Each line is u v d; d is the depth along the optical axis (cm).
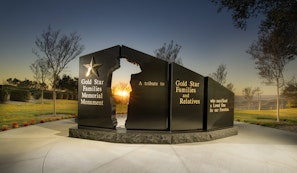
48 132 841
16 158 518
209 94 816
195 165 497
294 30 1140
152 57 755
